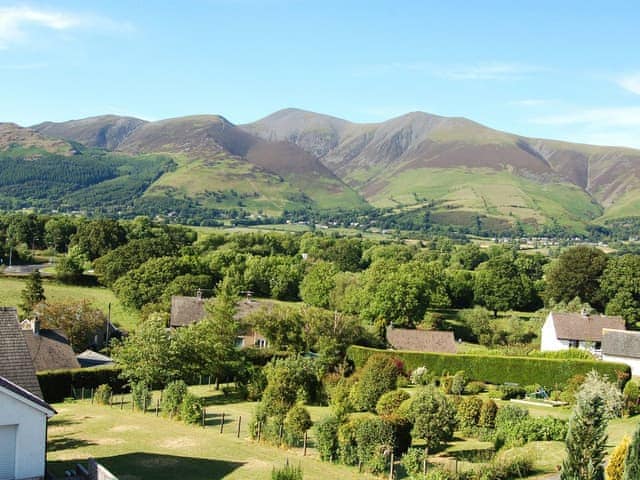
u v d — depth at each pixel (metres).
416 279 99.19
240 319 71.06
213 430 41.16
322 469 32.81
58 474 29.39
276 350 67.88
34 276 91.62
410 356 70.56
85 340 75.62
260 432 38.91
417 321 99.56
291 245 174.75
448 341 82.31
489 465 31.78
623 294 108.44
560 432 39.09
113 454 33.94
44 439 27.66
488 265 125.00
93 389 54.94
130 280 100.38
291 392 45.22
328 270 118.62
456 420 38.41
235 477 30.42
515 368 67.31
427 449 36.19
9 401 26.80
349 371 67.38
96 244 141.75
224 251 136.12
